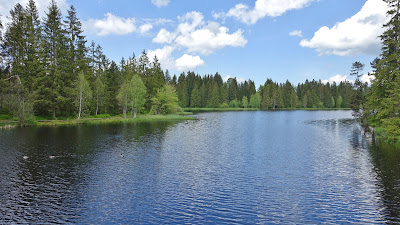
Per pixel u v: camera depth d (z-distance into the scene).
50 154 26.56
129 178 19.53
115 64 87.62
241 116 89.88
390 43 38.94
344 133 44.31
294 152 28.84
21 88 48.44
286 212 14.15
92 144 32.25
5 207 14.29
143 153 27.83
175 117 75.75
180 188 17.59
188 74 179.00
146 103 90.88
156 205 14.88
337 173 20.91
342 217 13.56
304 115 96.31
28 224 12.50
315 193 16.80
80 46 66.88
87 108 62.72
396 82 35.09
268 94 159.25
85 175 20.08
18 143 31.81
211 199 15.82
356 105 55.97
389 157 25.77
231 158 26.00
